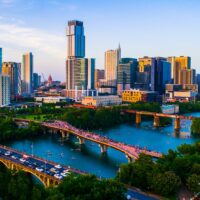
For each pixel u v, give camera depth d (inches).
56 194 7701.8
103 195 7805.1
